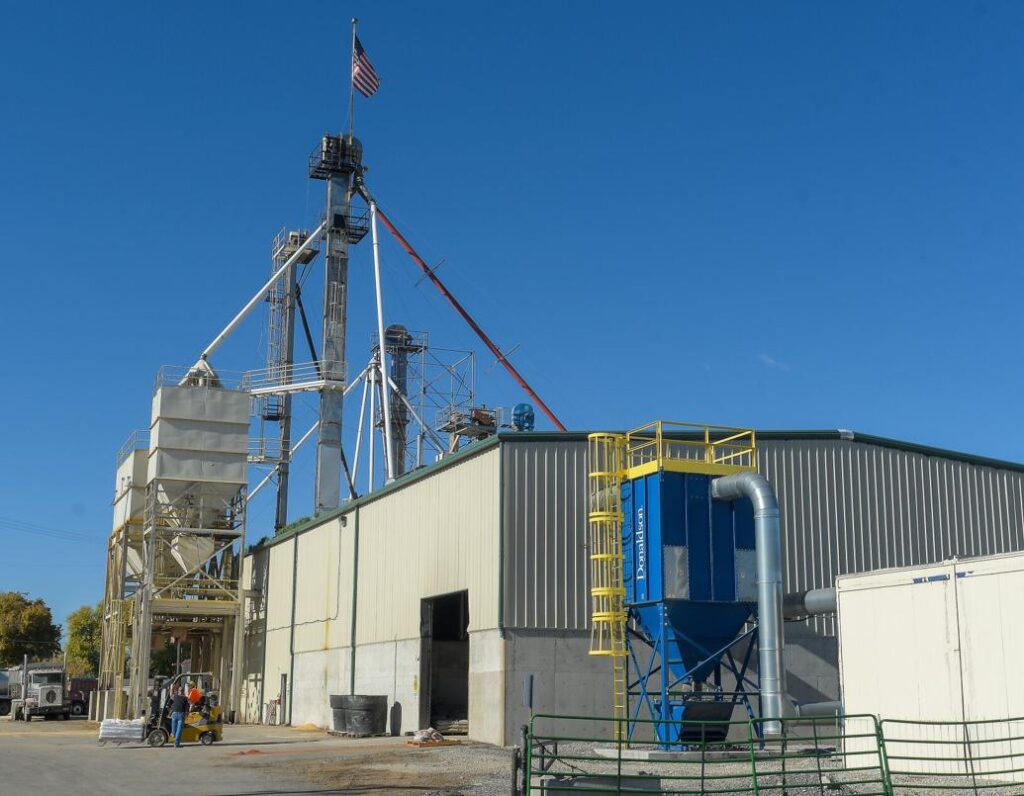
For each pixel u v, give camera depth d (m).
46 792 26.61
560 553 40.28
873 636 28.98
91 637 141.25
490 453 41.72
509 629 39.38
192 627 71.88
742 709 38.00
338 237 72.94
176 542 65.88
